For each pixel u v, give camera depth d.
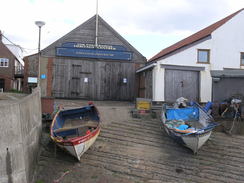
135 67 16.05
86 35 15.45
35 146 6.84
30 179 5.84
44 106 9.11
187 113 9.78
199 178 7.00
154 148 8.16
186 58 12.51
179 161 7.60
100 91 15.59
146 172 7.04
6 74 27.25
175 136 7.88
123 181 6.56
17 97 12.66
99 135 8.63
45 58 14.98
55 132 7.56
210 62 12.78
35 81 14.98
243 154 8.16
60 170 6.78
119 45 15.87
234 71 11.15
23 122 5.51
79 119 9.31
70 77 15.25
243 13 13.33
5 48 27.53
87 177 6.58
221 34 13.02
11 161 4.96
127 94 15.91
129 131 9.04
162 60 12.17
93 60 15.57
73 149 6.65
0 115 4.85
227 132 9.34
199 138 7.32
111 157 7.55
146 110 10.32
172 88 12.35
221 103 9.74
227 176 7.16
